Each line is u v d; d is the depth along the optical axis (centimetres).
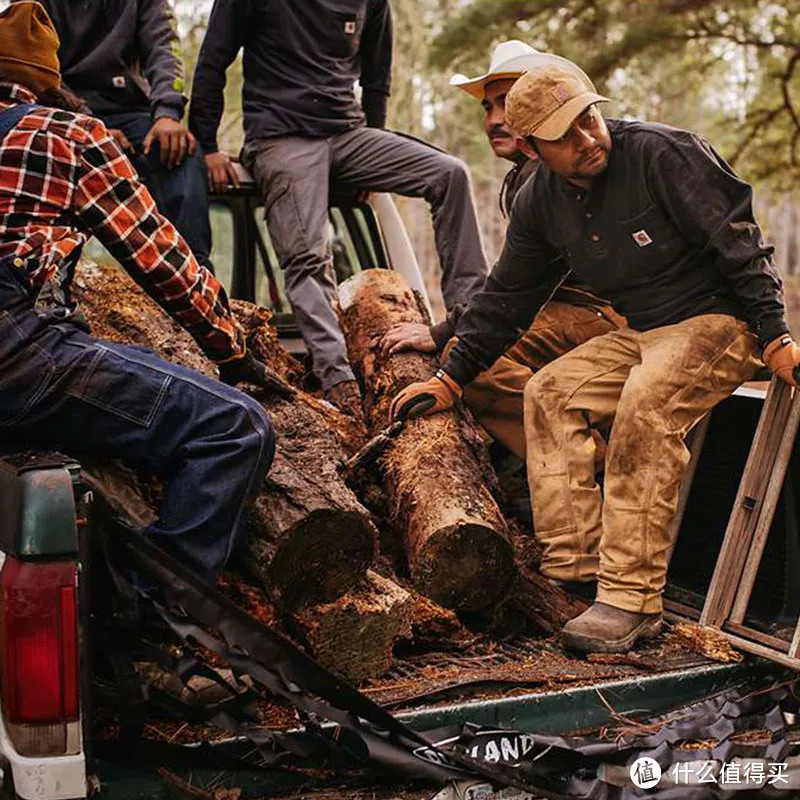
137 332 306
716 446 311
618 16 1171
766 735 258
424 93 1667
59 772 187
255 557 252
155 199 398
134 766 209
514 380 349
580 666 266
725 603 282
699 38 1171
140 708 209
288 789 215
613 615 279
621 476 284
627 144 287
